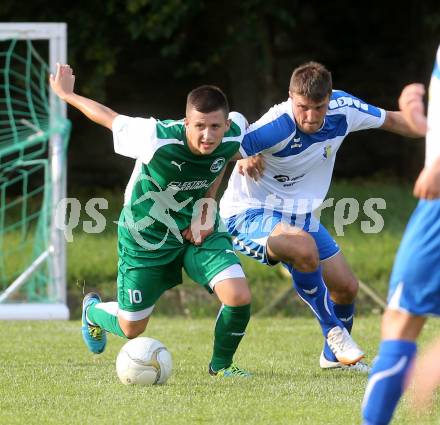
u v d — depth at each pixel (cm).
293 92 2064
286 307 3666
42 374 2141
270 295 3722
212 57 5309
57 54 3244
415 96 1430
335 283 2239
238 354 2492
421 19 5747
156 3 4912
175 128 1928
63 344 2678
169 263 2048
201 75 5912
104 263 3850
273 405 1786
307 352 2534
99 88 5169
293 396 1873
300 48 6022
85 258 3881
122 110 5928
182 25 5322
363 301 3697
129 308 2069
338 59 6116
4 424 1642
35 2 5234
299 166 2206
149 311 2095
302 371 2212
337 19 6066
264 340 2767
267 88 5481
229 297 1989
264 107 5488
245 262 3869
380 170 6122
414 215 1420
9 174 5334
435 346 1493
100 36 5141
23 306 3180
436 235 1373
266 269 3816
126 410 1741
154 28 4975
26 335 2877
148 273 2039
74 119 5778
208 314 3609
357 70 6122
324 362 2250
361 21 6084
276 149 2153
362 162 6134
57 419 1677
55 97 3244
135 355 1980
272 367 2277
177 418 1675
